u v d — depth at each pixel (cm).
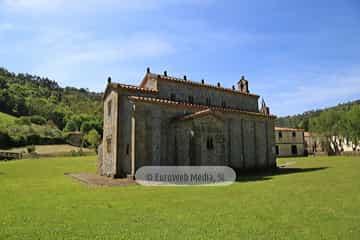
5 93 13075
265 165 3478
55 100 17450
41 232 805
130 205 1186
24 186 1880
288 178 2245
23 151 7569
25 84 18862
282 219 927
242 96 3828
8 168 3612
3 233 797
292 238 734
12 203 1248
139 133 2375
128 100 2541
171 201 1278
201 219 938
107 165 2675
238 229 818
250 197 1364
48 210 1095
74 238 750
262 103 4378
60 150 8138
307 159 5612
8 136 8138
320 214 988
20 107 13250
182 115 2692
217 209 1094
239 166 3159
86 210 1091
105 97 3020
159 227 847
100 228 842
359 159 4838
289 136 7900
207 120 2469
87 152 7544
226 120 3133
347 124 7362
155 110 2517
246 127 3359
